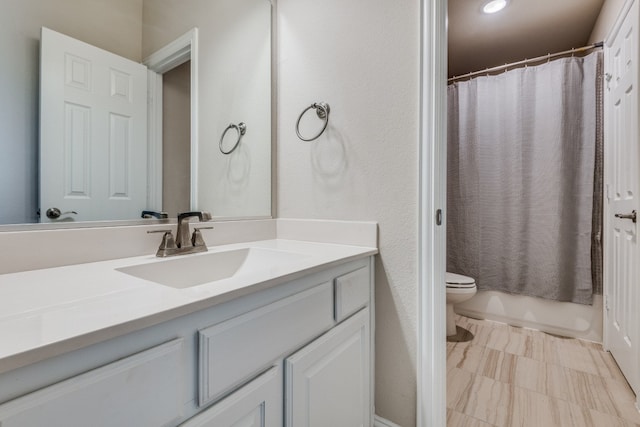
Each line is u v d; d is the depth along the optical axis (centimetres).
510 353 185
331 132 127
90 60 89
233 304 60
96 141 90
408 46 109
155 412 47
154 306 48
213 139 122
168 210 107
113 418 42
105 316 44
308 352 77
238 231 127
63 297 53
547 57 214
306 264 81
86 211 87
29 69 78
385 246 114
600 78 195
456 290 204
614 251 174
